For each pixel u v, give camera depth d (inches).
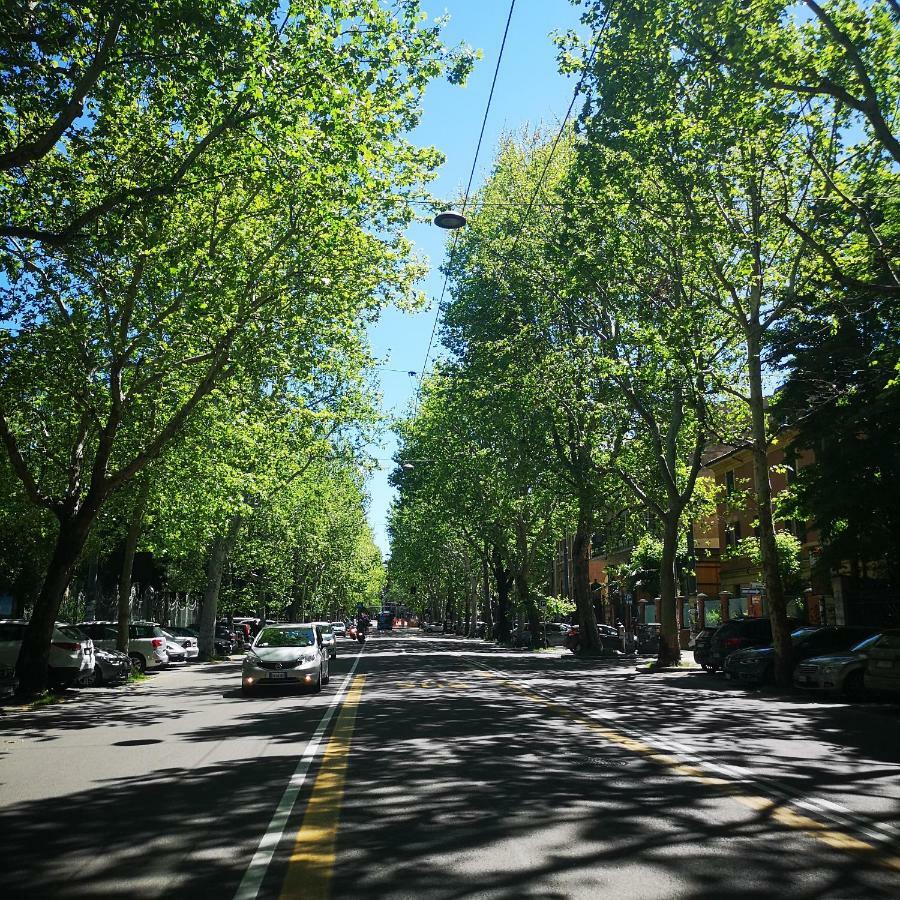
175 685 876.6
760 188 733.9
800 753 394.6
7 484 857.5
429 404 1726.1
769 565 811.4
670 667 1050.7
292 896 194.4
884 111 580.7
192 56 470.6
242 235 679.7
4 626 826.2
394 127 560.7
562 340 1142.3
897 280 591.2
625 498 1355.8
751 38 514.0
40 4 455.5
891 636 616.4
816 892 195.8
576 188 788.0
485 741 424.5
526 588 1798.7
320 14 493.7
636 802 286.8
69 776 351.6
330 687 763.4
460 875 208.5
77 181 564.1
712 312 872.9
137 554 1642.5
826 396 831.1
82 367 732.0
